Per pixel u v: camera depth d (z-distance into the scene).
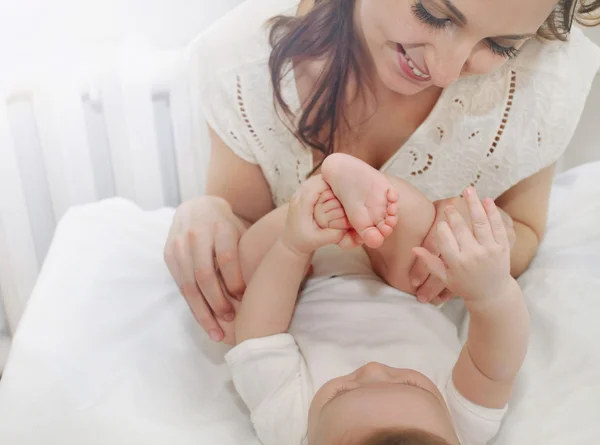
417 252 0.70
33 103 1.06
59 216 1.14
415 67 0.71
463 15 0.62
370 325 0.81
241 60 0.88
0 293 1.18
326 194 0.75
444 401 0.74
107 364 0.80
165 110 1.15
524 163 0.91
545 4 0.61
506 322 0.68
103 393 0.76
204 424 0.75
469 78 0.84
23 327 0.84
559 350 0.80
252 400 0.76
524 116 0.87
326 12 0.81
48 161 1.10
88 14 1.02
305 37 0.82
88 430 0.71
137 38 1.05
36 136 1.10
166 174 1.23
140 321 0.88
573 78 0.86
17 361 0.79
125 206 1.09
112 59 1.05
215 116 0.91
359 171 0.72
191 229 0.84
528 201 0.96
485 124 0.88
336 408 0.70
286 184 0.96
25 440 0.70
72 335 0.83
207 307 0.84
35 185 1.14
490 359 0.69
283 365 0.76
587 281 0.88
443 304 0.94
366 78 0.84
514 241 0.91
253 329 0.78
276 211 0.85
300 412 0.74
